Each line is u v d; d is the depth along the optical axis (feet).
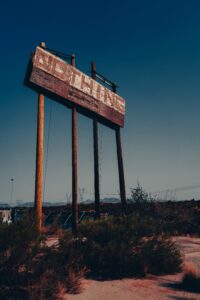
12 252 19.39
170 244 33.81
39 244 21.09
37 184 39.17
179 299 19.70
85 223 31.76
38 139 41.09
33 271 20.13
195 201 96.94
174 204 88.69
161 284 23.89
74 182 45.55
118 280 24.76
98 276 25.70
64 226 59.06
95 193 51.21
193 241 51.37
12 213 39.42
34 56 44.16
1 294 18.08
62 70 49.26
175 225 62.95
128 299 19.57
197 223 66.95
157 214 61.93
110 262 26.30
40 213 38.22
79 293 20.54
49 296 18.89
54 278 20.66
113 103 63.67
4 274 19.16
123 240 29.22
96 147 53.62
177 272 28.50
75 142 47.96
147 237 31.91
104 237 29.63
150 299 19.67
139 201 61.36
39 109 42.98
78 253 26.35
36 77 43.88
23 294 18.52
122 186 60.13
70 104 50.44
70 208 91.91
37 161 40.14
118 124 64.54
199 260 34.19
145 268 26.45
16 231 20.62
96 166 52.34
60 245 25.73
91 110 55.47
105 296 20.12
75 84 51.93
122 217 34.04
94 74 60.08
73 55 52.65
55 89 47.01
